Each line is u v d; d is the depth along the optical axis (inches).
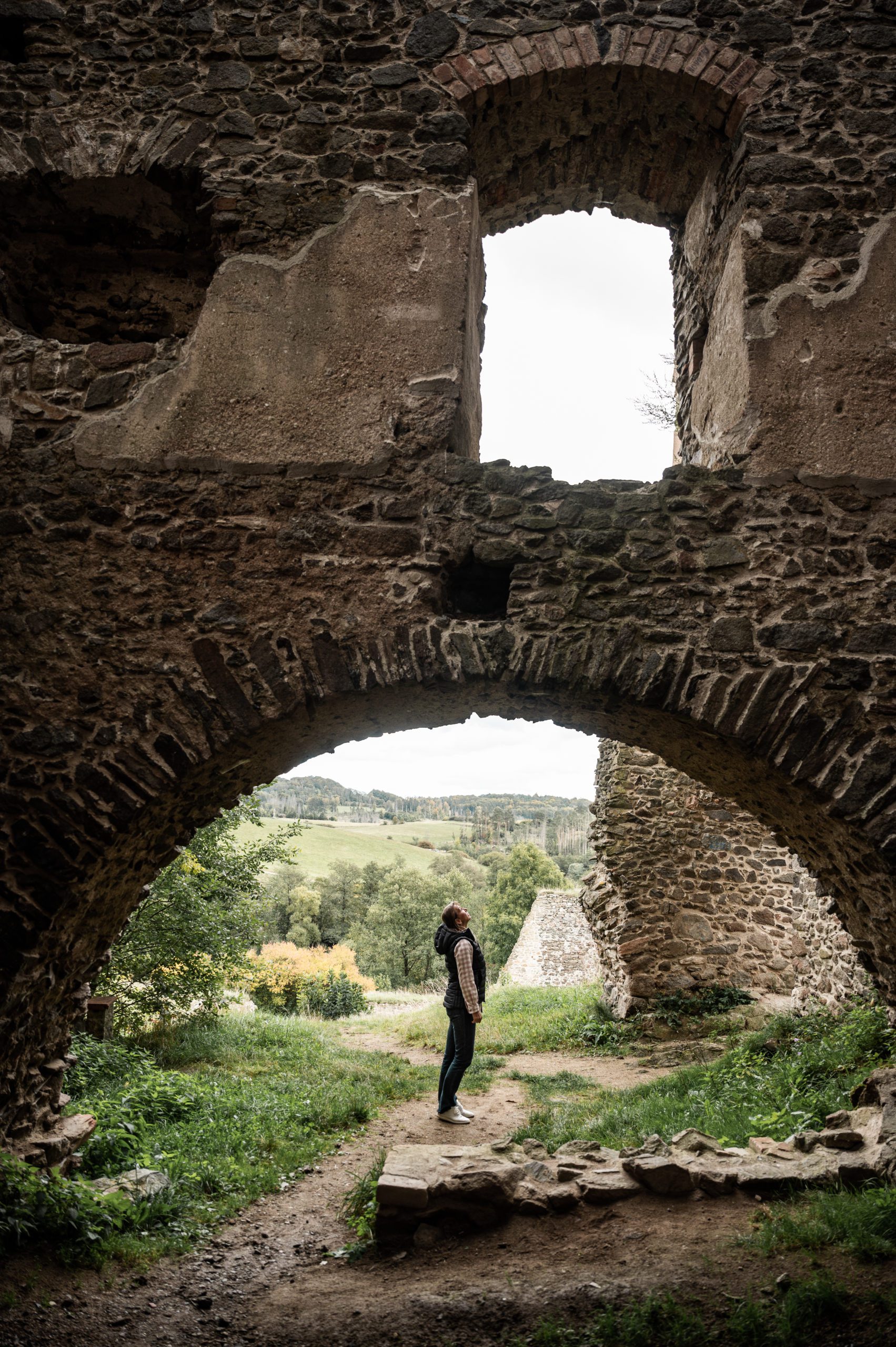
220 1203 173.2
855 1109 187.9
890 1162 153.3
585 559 175.0
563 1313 124.0
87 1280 135.8
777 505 177.9
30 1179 147.0
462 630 171.2
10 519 175.3
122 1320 126.6
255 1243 158.4
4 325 188.2
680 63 200.7
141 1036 341.7
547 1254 143.8
